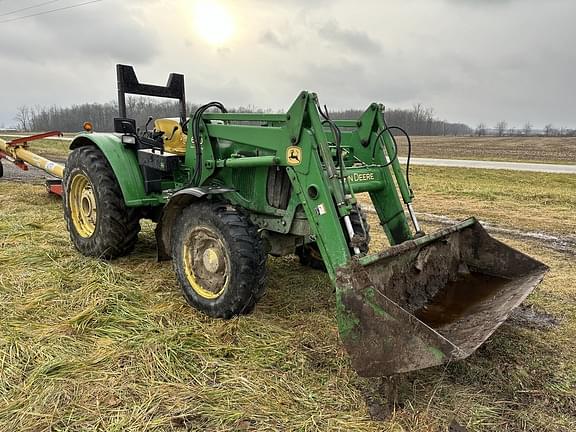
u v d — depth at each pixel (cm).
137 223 458
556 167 1995
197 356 286
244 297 324
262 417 233
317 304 376
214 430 222
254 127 334
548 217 798
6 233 528
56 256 453
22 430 219
